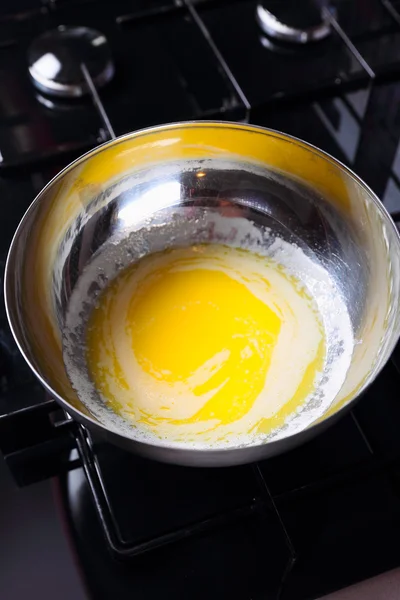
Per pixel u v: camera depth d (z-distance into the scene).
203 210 0.68
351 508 0.59
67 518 0.59
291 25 0.78
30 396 0.60
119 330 0.63
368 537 0.58
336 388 0.60
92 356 0.62
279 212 0.67
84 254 0.65
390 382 0.63
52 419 0.62
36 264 0.60
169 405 0.60
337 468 0.60
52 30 0.78
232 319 0.64
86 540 0.58
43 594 0.57
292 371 0.62
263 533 0.58
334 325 0.64
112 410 0.59
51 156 0.71
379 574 0.57
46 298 0.61
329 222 0.65
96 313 0.64
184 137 0.63
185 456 0.50
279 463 0.60
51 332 0.60
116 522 0.58
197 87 0.76
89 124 0.74
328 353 0.62
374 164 0.72
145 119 0.74
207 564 0.57
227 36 0.79
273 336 0.63
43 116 0.75
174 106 0.75
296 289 0.66
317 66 0.77
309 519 0.58
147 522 0.58
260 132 0.63
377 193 0.71
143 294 0.65
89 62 0.75
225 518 0.58
